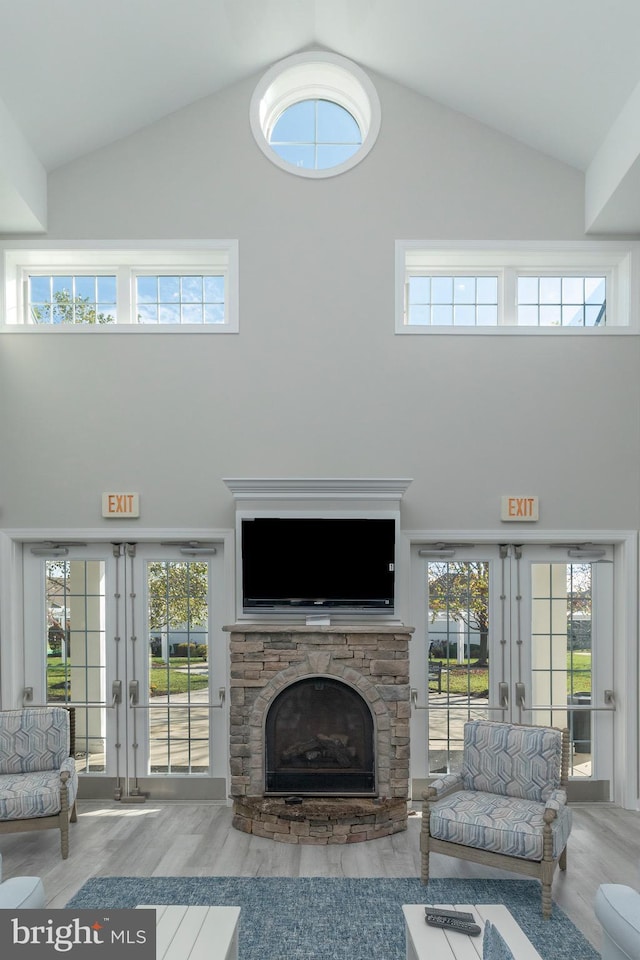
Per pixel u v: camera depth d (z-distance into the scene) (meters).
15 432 5.41
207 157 5.47
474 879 3.97
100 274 5.71
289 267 5.44
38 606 5.48
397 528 5.08
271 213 5.45
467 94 5.25
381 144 5.48
